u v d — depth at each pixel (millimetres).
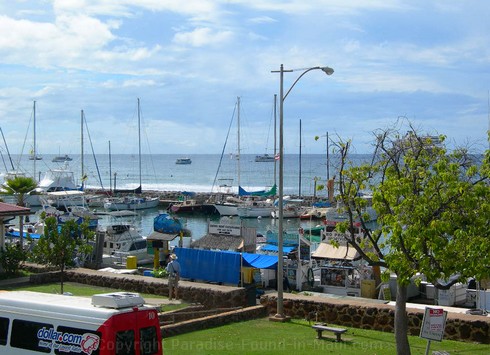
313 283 33500
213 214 94125
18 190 58656
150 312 11703
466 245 12914
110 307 11398
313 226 75750
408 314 18391
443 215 13266
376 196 14258
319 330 17266
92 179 182500
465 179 14172
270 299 21031
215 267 30547
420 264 13055
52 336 11531
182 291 23141
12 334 12000
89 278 26000
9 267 27109
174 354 15242
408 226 13648
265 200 95750
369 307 19125
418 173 14406
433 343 17078
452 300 26750
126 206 98062
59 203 86375
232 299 22250
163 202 107062
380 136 16578
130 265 36594
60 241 23156
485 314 20922
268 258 31719
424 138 15523
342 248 32906
